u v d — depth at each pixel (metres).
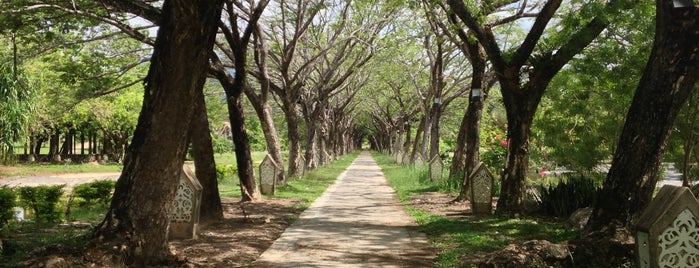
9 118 29.67
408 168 32.06
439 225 11.69
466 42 15.51
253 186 16.86
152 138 6.86
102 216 12.88
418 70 32.03
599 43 12.43
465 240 9.74
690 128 11.65
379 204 16.69
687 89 7.63
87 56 14.78
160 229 7.03
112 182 15.80
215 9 6.82
